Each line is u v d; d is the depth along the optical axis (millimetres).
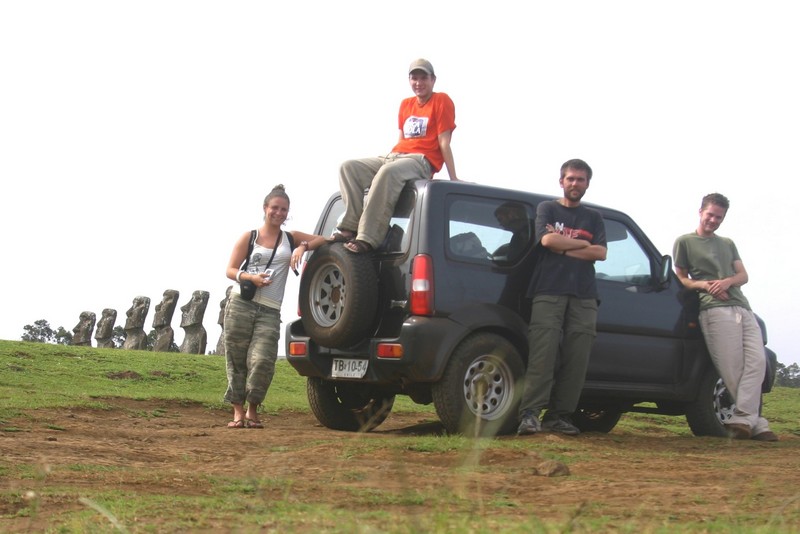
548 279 7414
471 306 7426
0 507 3695
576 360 7480
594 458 5965
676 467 5531
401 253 7559
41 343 15539
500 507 3725
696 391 8711
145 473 4754
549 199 8148
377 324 7688
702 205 8758
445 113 8312
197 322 21875
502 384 7488
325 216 8812
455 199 7578
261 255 8133
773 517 3186
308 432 7703
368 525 2799
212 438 7055
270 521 3184
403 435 7586
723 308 8547
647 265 8656
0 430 6707
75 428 7223
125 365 14000
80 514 3453
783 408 13609
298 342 8227
